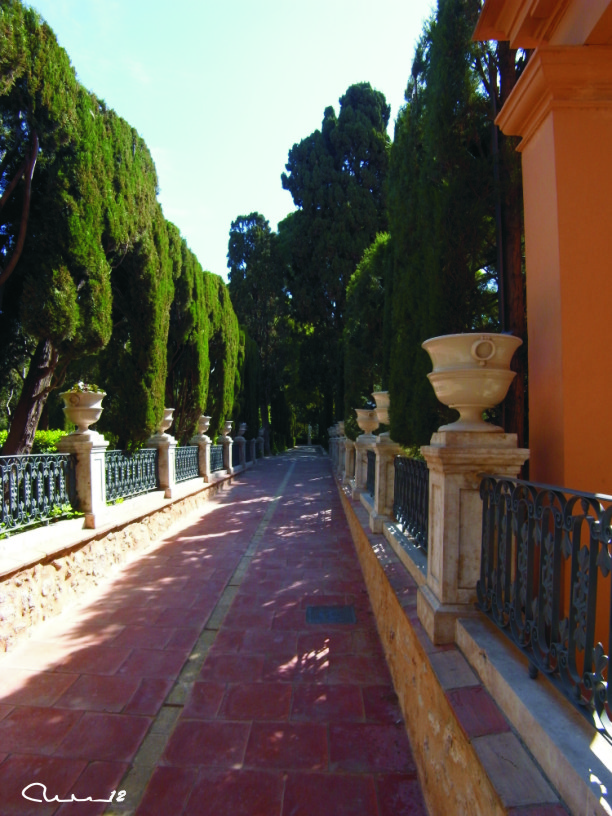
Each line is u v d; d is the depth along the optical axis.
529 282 2.77
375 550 4.54
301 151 20.89
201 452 11.68
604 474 2.35
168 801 2.32
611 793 1.16
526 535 1.83
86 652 3.83
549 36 2.74
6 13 4.21
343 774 2.50
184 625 4.35
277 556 6.66
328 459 24.73
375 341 9.97
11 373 6.60
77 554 5.00
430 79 4.00
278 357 28.42
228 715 3.01
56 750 2.68
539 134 2.63
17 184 5.09
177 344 10.70
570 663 1.45
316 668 3.59
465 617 2.37
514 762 1.50
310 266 20.39
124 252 6.33
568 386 2.38
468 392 2.40
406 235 4.66
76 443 5.31
